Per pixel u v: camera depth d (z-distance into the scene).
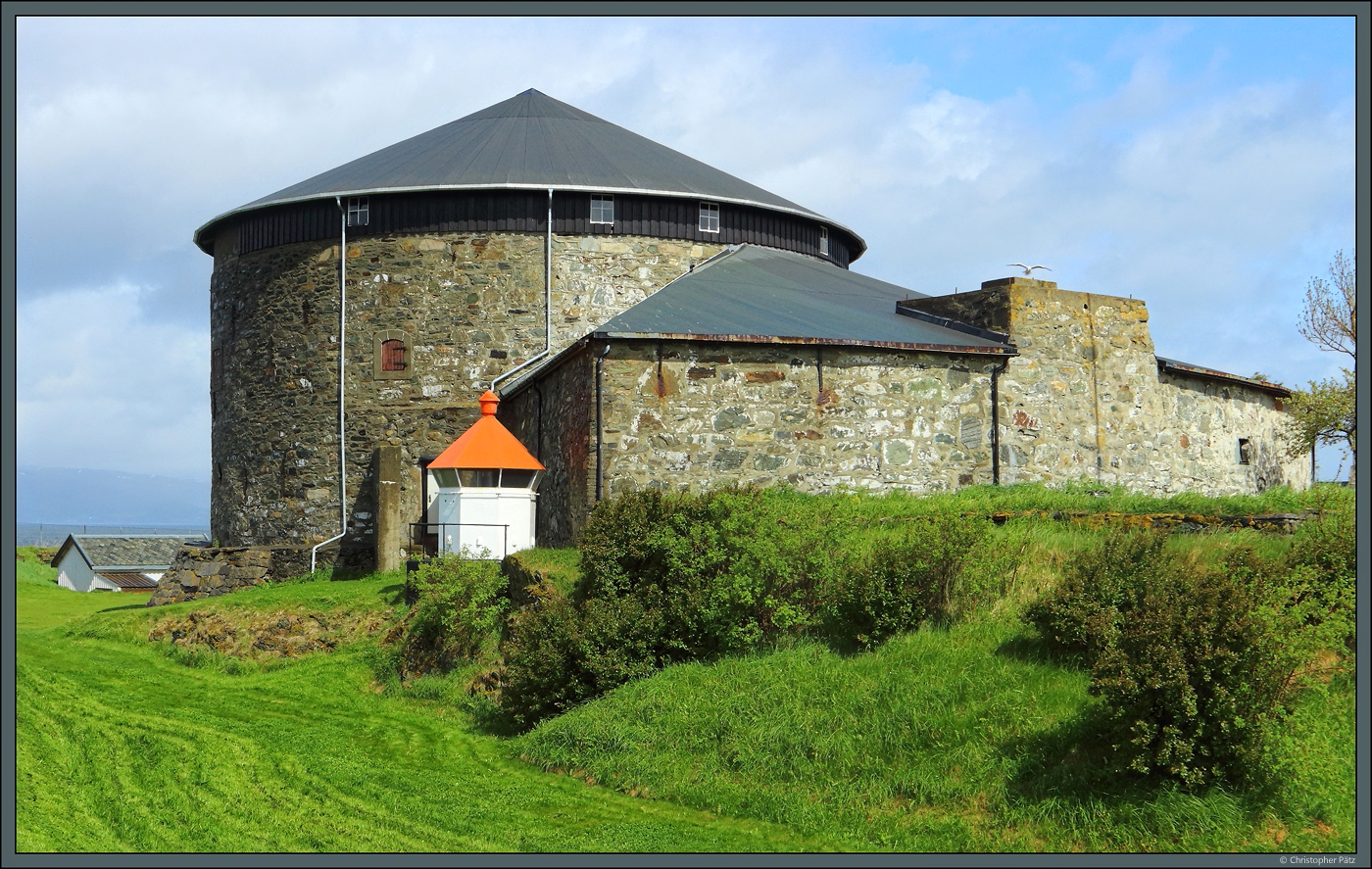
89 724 15.43
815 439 18.53
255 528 27.12
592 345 17.86
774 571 13.88
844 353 18.81
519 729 14.36
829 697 12.02
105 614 23.66
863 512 16.19
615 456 17.73
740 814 10.87
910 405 19.11
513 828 10.98
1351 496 14.90
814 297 22.33
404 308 25.53
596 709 13.41
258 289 27.34
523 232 25.28
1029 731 10.51
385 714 16.14
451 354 25.27
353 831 11.11
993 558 13.38
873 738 11.18
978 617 12.80
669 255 25.88
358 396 25.72
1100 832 9.30
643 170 26.84
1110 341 21.16
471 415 25.05
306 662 19.38
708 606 13.80
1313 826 8.98
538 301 25.17
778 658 13.21
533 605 15.74
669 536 14.55
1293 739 9.20
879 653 12.68
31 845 10.83
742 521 14.50
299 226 26.55
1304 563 10.95
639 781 11.90
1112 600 11.41
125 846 10.82
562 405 19.67
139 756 13.92
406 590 20.45
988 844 9.41
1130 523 14.61
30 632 23.47
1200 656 9.35
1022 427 19.81
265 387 27.05
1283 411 26.52
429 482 25.12
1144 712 9.46
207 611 21.53
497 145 27.48
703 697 12.80
